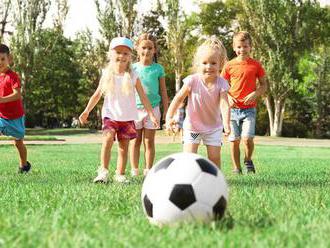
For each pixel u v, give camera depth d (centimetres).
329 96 5222
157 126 691
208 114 621
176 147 2400
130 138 675
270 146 2606
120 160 673
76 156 1504
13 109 845
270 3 4291
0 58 852
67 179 711
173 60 4275
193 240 269
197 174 334
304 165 1130
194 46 4475
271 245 263
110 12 4341
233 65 890
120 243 262
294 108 5325
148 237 280
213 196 330
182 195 324
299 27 4353
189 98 623
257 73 888
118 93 664
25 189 553
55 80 5794
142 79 826
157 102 837
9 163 1152
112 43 675
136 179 716
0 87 861
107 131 657
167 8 4222
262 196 479
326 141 3616
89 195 484
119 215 379
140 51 834
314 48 4762
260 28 4344
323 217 358
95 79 5575
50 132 4378
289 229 305
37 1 4450
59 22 4569
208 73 595
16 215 365
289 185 633
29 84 4550
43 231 301
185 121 637
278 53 4338
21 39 4459
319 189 571
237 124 887
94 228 309
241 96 877
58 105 5959
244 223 326
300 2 4331
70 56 5950
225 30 4975
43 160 1290
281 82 4369
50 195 491
